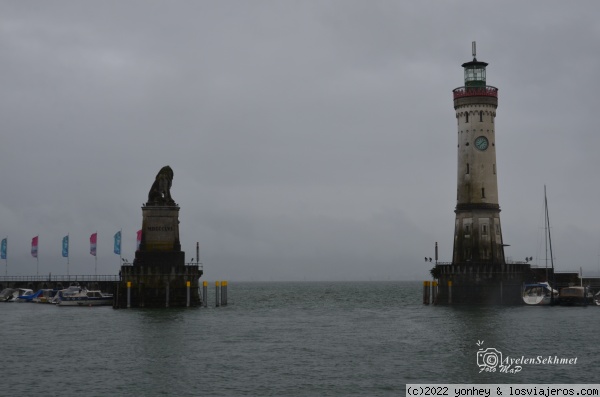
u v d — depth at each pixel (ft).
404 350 280.51
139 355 270.46
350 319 422.41
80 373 236.22
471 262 489.67
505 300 485.15
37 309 505.25
